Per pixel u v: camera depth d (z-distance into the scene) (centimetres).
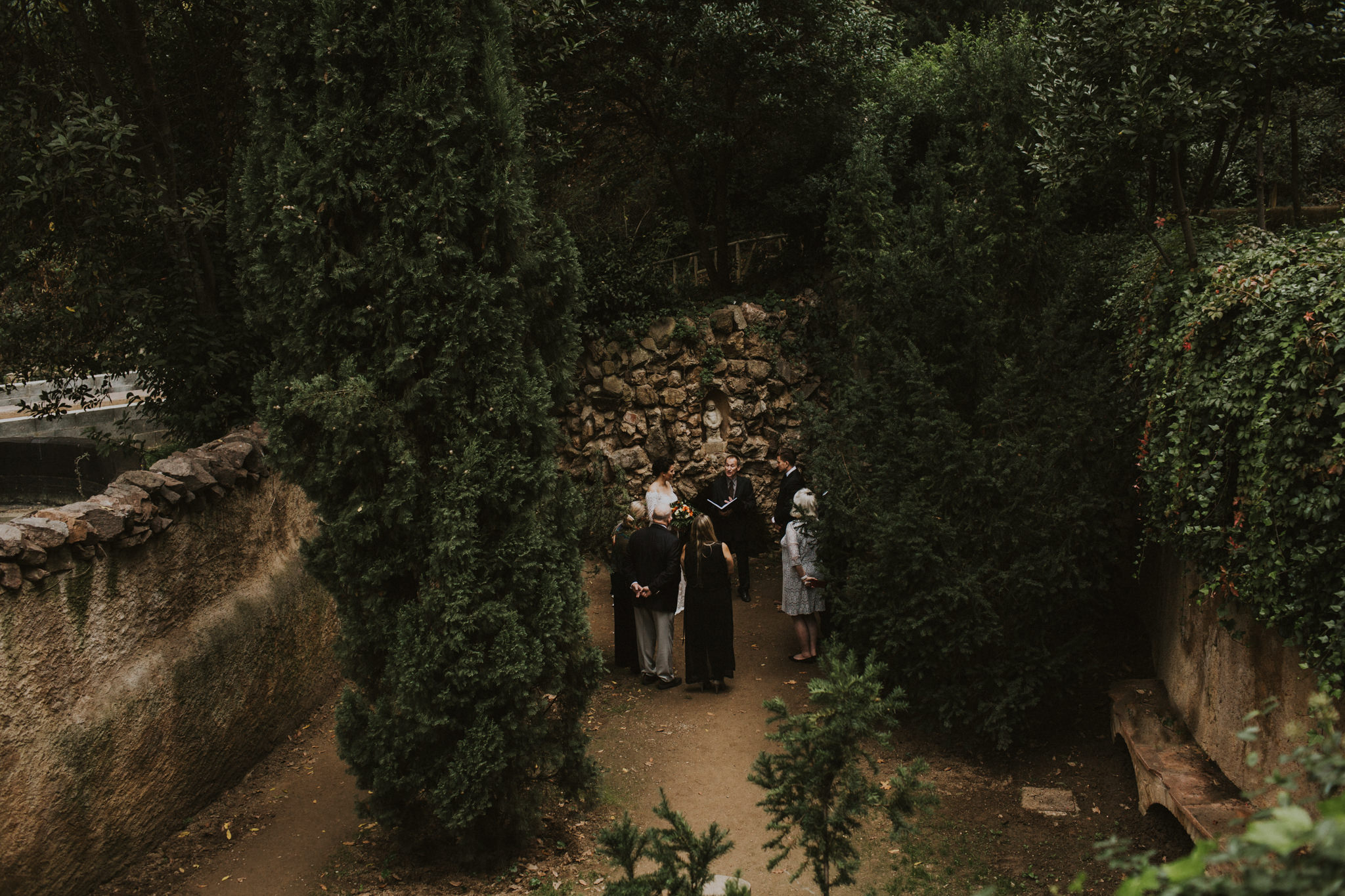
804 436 817
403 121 498
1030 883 500
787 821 572
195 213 736
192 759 566
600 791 624
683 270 1503
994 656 654
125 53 798
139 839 511
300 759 669
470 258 509
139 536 525
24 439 1310
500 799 525
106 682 496
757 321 1268
